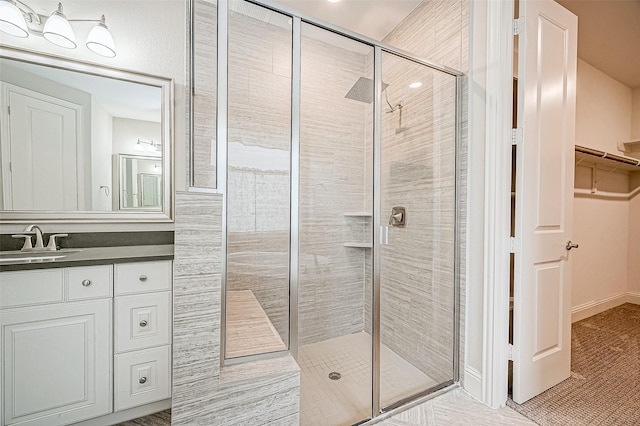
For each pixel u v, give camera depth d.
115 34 1.74
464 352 1.83
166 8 1.86
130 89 1.78
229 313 1.53
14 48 1.51
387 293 1.90
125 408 1.47
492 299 1.65
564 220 1.86
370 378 1.81
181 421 1.09
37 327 1.30
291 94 1.51
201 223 1.14
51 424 1.32
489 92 1.68
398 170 1.92
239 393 1.16
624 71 3.05
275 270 1.51
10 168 1.52
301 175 2.00
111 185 1.74
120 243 1.77
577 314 2.89
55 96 1.61
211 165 1.38
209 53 1.42
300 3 2.07
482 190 1.73
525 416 1.57
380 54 1.80
